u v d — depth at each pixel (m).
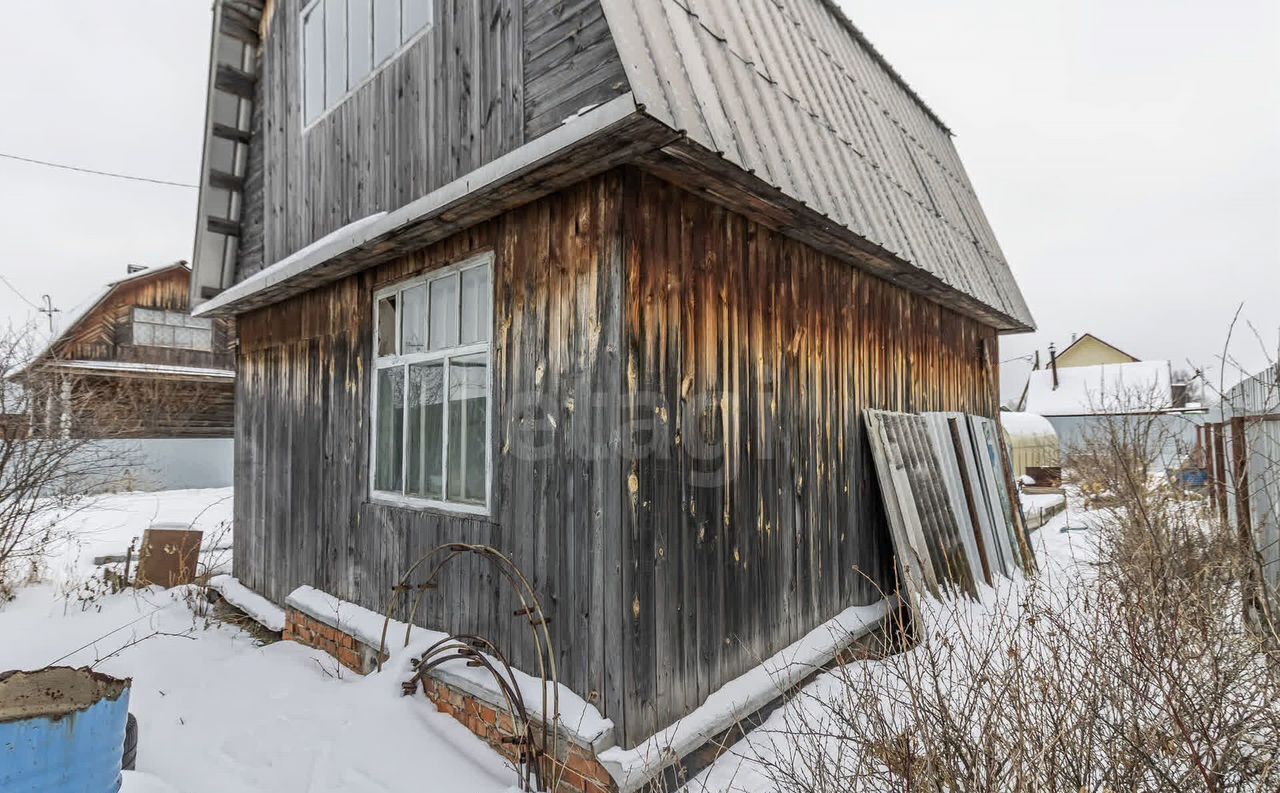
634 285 2.62
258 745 2.97
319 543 4.52
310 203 4.46
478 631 3.21
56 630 4.72
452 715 3.15
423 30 3.41
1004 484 6.91
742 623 3.25
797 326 3.84
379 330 4.04
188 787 2.66
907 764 1.96
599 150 2.39
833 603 4.11
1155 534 3.72
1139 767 1.91
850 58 5.48
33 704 2.08
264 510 5.22
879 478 4.44
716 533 3.09
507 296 3.11
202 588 5.66
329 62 4.27
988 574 5.55
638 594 2.60
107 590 5.93
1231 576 3.76
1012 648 2.42
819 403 4.05
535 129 2.63
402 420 3.88
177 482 14.67
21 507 6.75
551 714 2.64
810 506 3.91
